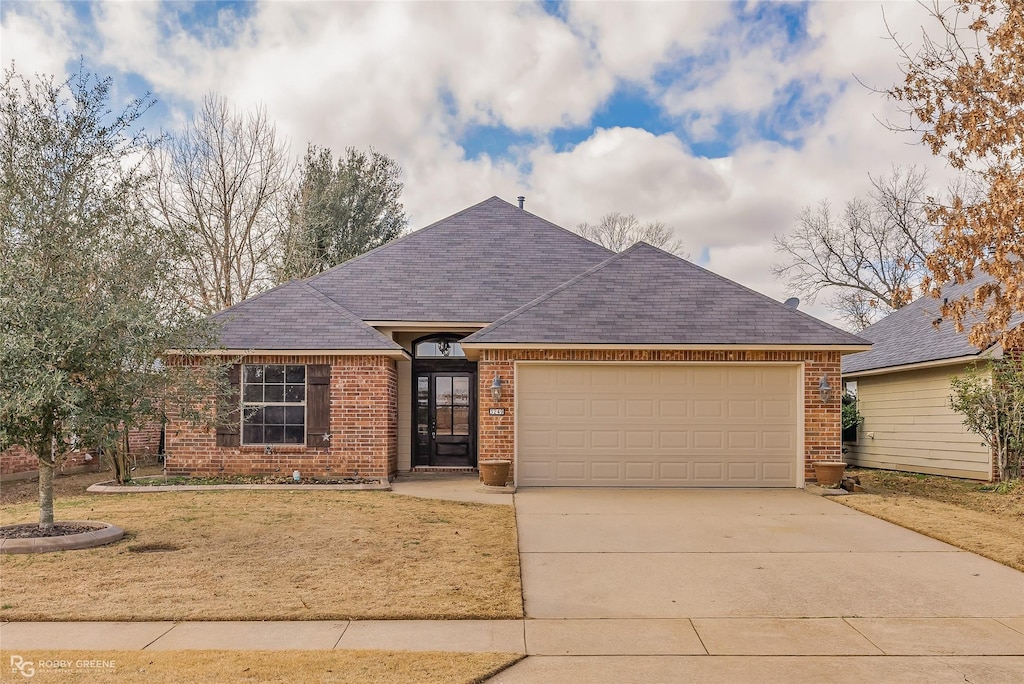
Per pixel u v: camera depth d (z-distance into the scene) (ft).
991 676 17.61
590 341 46.55
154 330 30.53
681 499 42.68
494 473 45.60
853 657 18.89
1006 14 29.68
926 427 58.39
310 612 21.77
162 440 67.00
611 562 28.32
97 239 31.30
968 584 25.52
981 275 61.98
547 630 20.86
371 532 32.48
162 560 27.43
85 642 19.34
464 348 47.57
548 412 47.52
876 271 116.26
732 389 47.55
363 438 49.60
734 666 18.21
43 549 28.50
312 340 49.55
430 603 22.75
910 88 31.24
